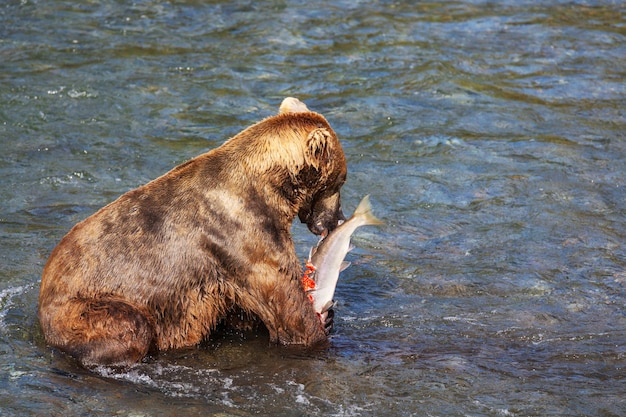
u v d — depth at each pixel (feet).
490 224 111.55
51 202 113.80
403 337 86.38
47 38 169.07
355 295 95.04
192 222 80.69
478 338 86.28
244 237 80.33
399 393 76.13
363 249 105.60
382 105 147.33
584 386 77.61
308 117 83.05
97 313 77.00
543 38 177.78
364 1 196.54
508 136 138.10
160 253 80.12
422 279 98.53
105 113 141.38
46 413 71.20
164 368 79.00
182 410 72.54
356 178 123.34
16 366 77.82
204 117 142.00
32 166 123.75
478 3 196.85
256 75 158.30
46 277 81.20
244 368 79.87
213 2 193.16
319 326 83.66
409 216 113.60
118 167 124.98
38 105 141.90
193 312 81.71
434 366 80.74
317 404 74.23
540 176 124.77
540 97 152.46
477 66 164.25
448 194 119.55
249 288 81.51
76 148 129.90
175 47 169.07
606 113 146.72
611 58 168.66
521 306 92.68
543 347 84.53
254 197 80.84
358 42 173.68
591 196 118.93
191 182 81.87
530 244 106.32
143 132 136.15
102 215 81.71
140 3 190.70
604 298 94.32
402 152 131.85
